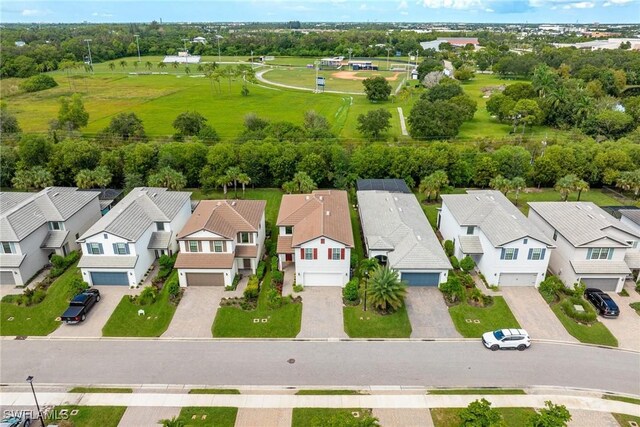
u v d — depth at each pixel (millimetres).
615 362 39406
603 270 47812
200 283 49969
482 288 49656
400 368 38531
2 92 154625
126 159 74188
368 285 45594
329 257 48250
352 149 81562
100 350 40719
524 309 46125
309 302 47188
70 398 35406
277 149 75625
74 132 93812
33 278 51562
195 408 34406
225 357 39781
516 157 75562
